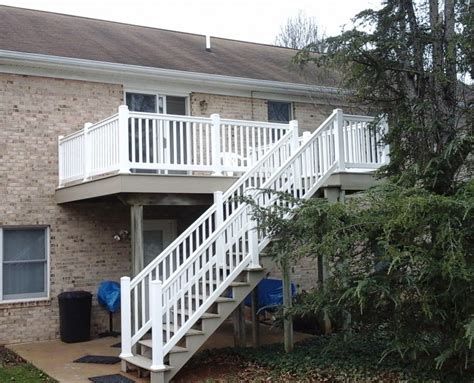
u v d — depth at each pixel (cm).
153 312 781
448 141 782
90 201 1169
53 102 1202
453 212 646
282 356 870
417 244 677
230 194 948
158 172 1169
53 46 1278
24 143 1171
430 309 662
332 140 1019
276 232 807
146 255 1312
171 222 1347
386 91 859
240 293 858
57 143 1203
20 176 1165
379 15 838
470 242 671
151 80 1300
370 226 694
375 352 825
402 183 764
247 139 1130
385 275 694
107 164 1014
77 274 1209
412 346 687
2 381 824
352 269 723
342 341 799
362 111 1249
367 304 713
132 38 1584
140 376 827
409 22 831
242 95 1422
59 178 1197
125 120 971
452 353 666
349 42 824
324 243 697
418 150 802
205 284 853
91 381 812
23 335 1142
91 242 1227
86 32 1511
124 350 856
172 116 1028
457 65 799
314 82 1522
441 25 812
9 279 1159
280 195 819
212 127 1084
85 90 1235
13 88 1166
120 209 1263
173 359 800
